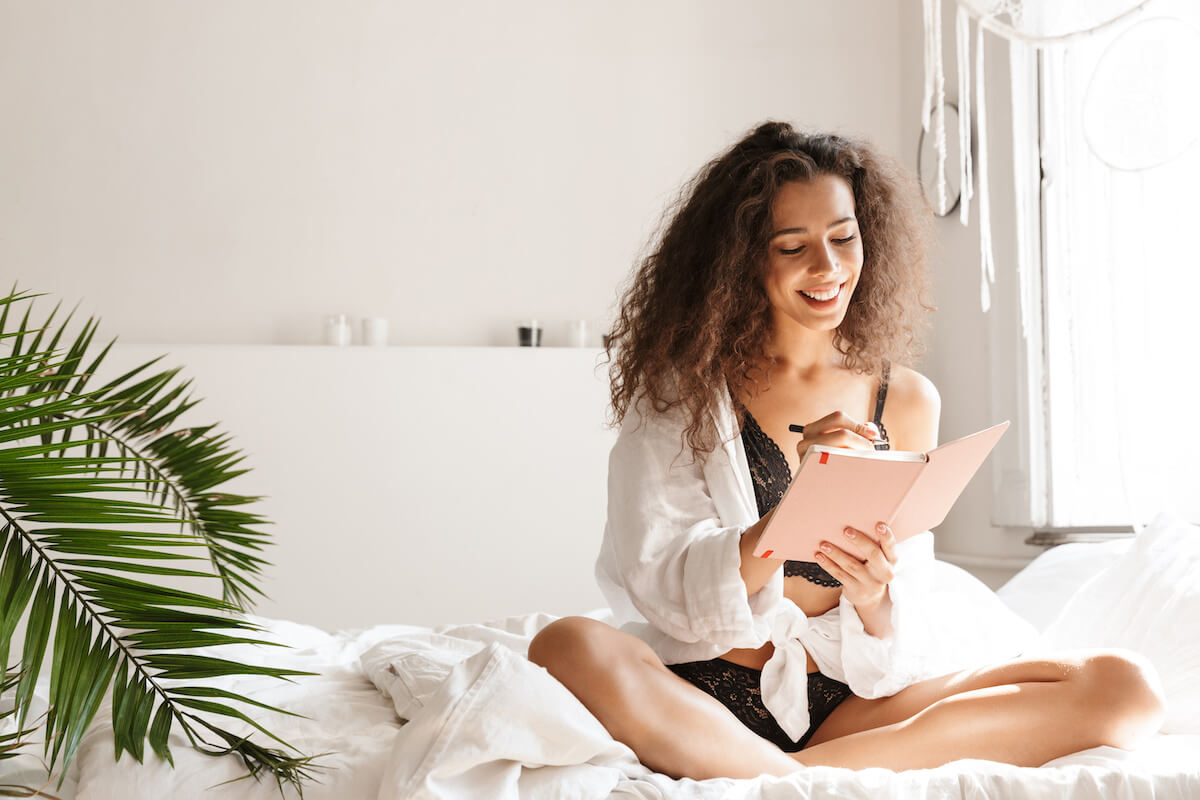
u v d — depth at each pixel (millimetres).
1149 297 2193
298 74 3518
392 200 3537
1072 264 2393
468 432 3277
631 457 1494
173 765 1169
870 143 1662
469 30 3596
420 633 1954
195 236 3449
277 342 3461
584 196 3605
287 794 1155
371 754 1214
